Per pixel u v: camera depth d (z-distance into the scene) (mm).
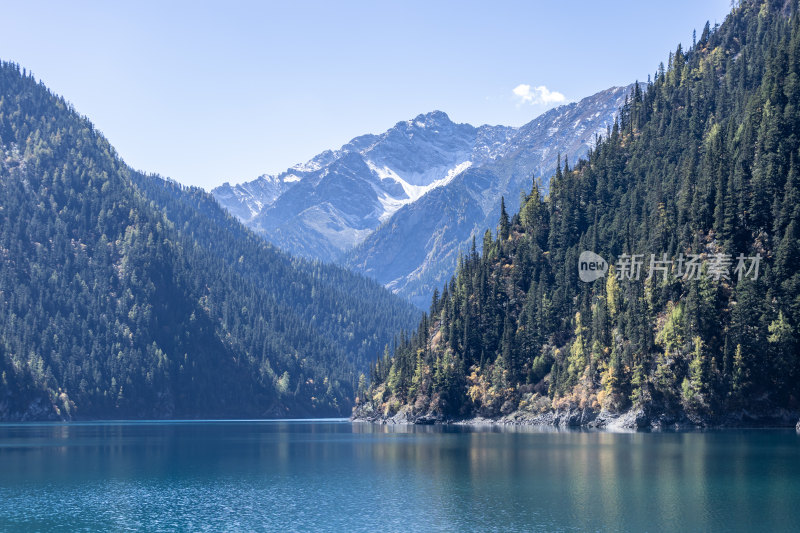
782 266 189500
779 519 95250
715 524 93188
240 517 102938
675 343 196000
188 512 106438
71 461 165500
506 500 110312
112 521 101562
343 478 135125
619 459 144125
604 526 93500
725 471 127438
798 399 184875
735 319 187750
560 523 95625
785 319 184750
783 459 138625
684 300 197500
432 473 137750
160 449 195125
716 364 188625
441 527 95125
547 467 138750
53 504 113062
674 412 194750
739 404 186625
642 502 105875
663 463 137125
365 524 97750
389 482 129125
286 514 104250
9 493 122562
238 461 163500
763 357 184500
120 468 152875
